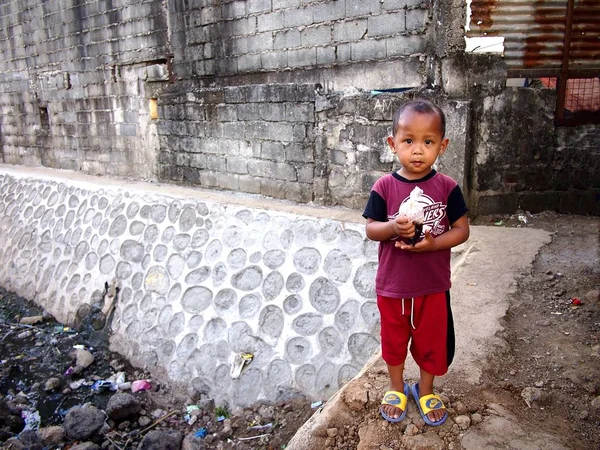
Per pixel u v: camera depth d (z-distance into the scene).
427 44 4.89
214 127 7.05
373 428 2.45
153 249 6.25
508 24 4.97
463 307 3.46
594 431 2.36
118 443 4.39
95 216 7.32
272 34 6.18
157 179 8.27
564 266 4.00
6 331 6.65
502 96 4.98
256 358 4.78
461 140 4.82
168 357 5.33
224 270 5.50
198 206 6.25
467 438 2.31
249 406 4.56
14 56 10.98
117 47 8.43
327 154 5.77
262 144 6.44
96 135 9.32
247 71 6.60
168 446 4.06
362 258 4.79
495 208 5.26
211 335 5.16
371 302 4.54
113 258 6.57
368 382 2.77
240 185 6.88
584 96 5.27
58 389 5.37
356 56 5.43
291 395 4.43
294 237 5.27
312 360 4.52
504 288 3.70
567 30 5.03
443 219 2.26
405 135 2.15
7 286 7.95
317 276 4.91
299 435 2.58
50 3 9.58
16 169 10.62
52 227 7.89
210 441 4.29
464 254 4.33
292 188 6.19
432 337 2.33
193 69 7.33
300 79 6.02
